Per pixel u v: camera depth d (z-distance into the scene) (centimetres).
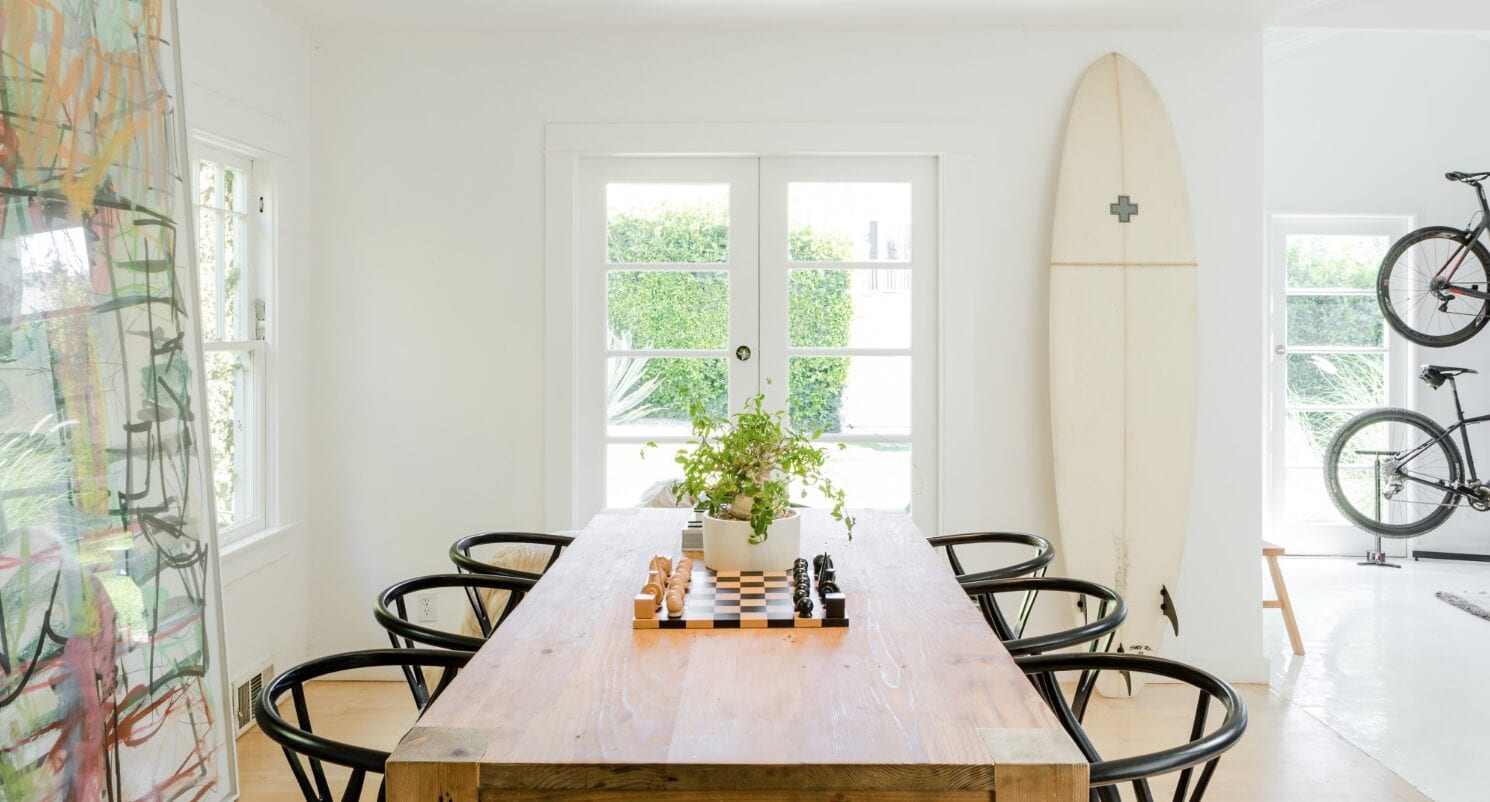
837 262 404
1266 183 596
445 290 396
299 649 389
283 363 374
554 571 239
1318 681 393
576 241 400
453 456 398
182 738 246
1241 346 393
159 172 251
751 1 360
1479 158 589
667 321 407
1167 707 368
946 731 143
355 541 398
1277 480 607
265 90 358
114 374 229
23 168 203
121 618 226
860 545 270
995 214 395
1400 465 587
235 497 359
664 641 186
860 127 392
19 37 203
